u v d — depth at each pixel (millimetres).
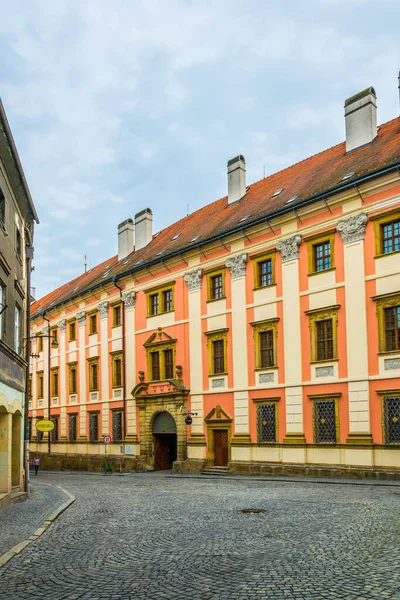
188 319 37750
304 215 30734
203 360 36375
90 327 48594
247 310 33656
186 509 18094
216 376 35281
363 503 17688
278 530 13492
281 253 31906
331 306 28938
